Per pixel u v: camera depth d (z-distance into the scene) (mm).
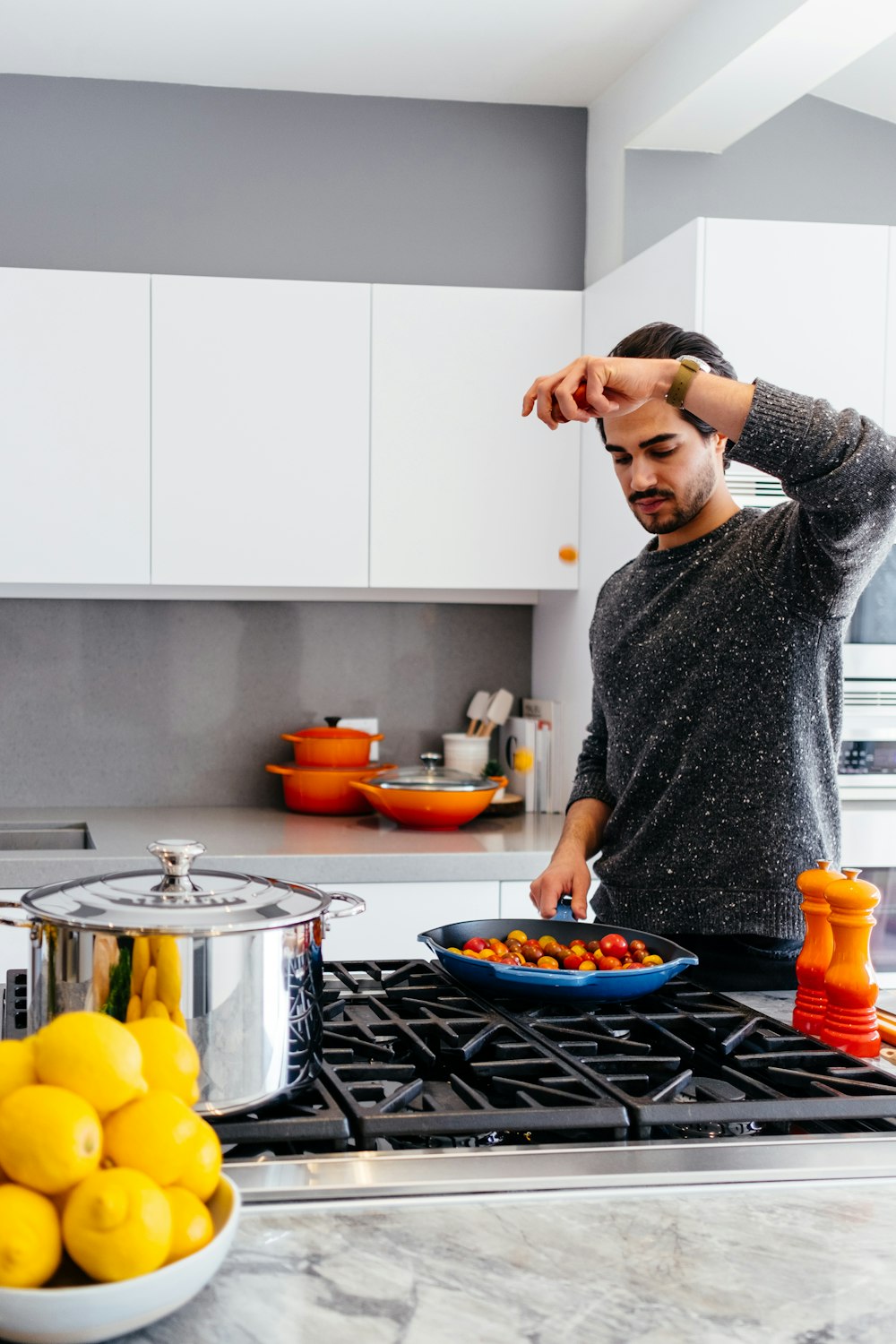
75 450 2836
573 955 1374
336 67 3057
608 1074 1104
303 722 3354
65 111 3107
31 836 3049
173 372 2871
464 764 3291
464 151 3289
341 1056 1114
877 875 2633
